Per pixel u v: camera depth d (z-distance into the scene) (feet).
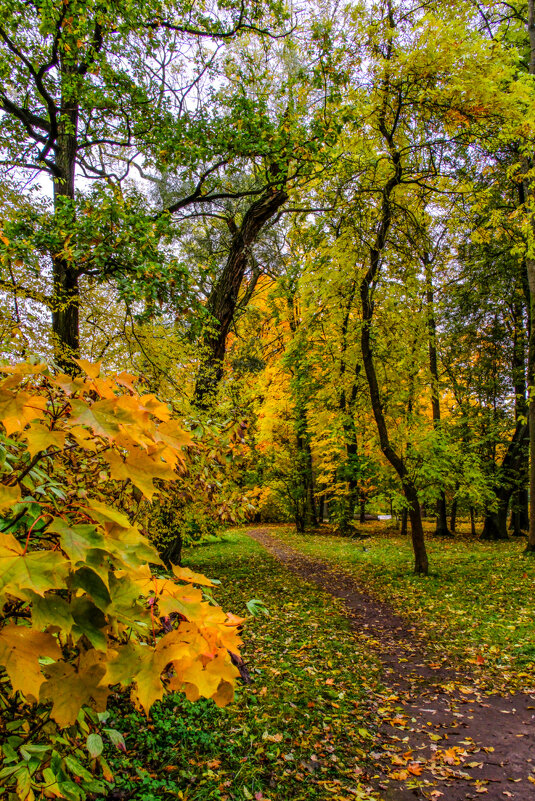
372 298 29.99
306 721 12.50
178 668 2.53
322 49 21.62
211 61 26.63
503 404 54.24
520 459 53.36
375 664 16.96
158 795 8.95
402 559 38.09
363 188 25.55
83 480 4.02
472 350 54.54
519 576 27.96
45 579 2.12
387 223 27.17
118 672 2.50
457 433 53.72
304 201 28.81
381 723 12.72
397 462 31.24
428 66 21.90
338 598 26.35
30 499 2.84
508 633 19.15
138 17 20.63
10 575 2.08
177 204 28.48
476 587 26.66
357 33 22.95
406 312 32.32
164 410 3.13
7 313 13.83
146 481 2.63
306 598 26.00
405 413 35.76
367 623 21.85
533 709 13.21
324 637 19.66
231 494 9.13
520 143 25.62
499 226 29.32
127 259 16.74
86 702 2.69
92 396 3.90
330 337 38.14
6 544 2.23
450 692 14.57
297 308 53.36
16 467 3.40
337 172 25.22
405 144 27.20
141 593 2.80
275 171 26.71
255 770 10.21
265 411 52.47
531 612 21.40
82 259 16.60
